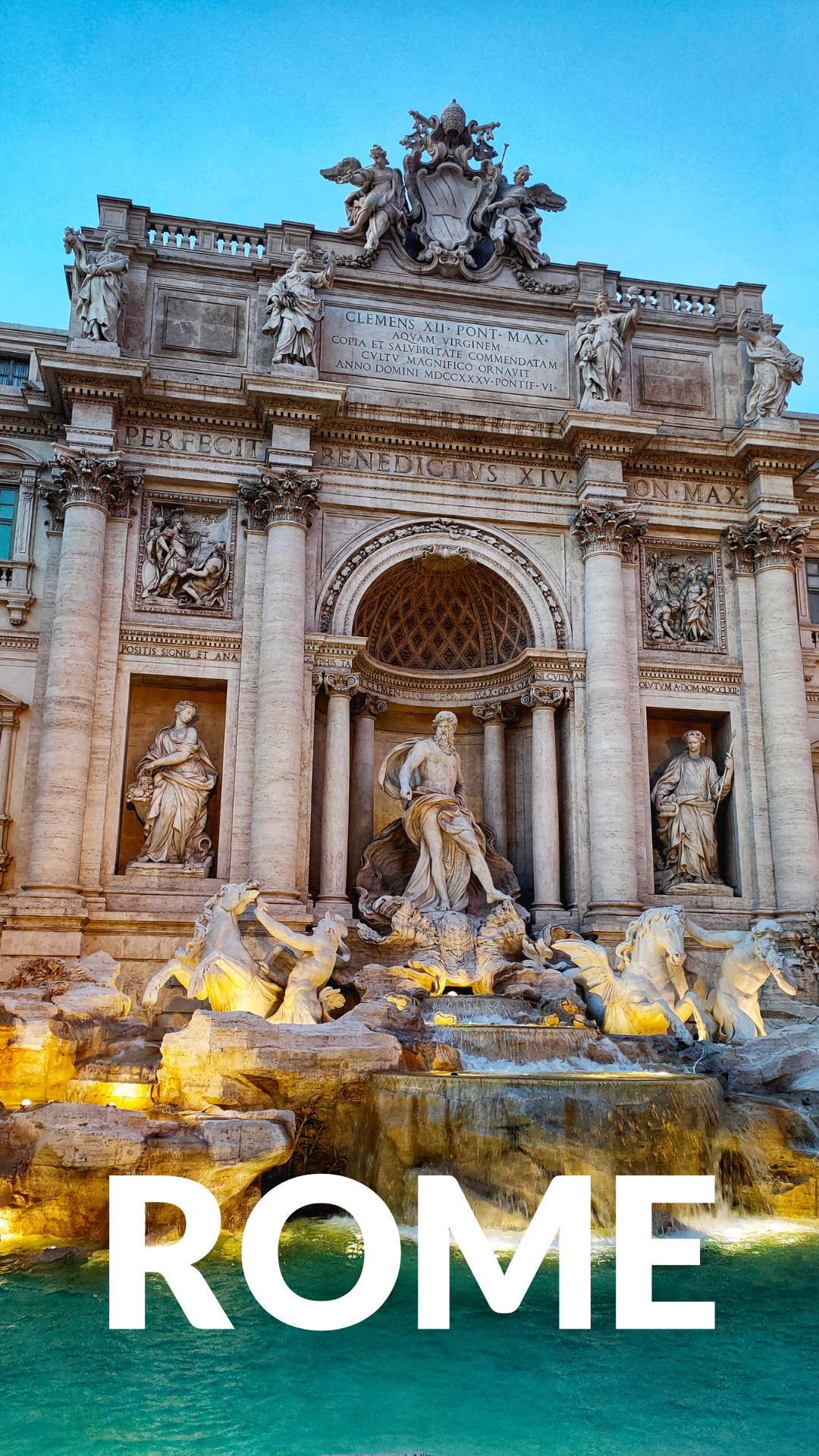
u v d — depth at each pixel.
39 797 23.88
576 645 28.06
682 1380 9.69
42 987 21.23
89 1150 13.58
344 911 25.02
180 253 28.23
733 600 29.59
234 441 27.67
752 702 28.75
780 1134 16.53
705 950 26.66
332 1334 10.83
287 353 27.25
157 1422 8.68
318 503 27.41
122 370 25.83
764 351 30.23
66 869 23.56
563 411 29.64
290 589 26.02
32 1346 10.31
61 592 24.92
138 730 26.84
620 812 26.27
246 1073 15.90
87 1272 12.44
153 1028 20.36
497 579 28.52
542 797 26.98
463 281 30.06
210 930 20.11
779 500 29.31
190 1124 14.27
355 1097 16.14
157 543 26.77
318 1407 9.01
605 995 21.80
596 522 28.00
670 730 29.80
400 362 29.12
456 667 30.48
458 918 24.84
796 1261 13.44
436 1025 19.53
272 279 28.81
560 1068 18.53
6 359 28.86
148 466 26.88
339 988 22.72
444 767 26.67
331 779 25.91
